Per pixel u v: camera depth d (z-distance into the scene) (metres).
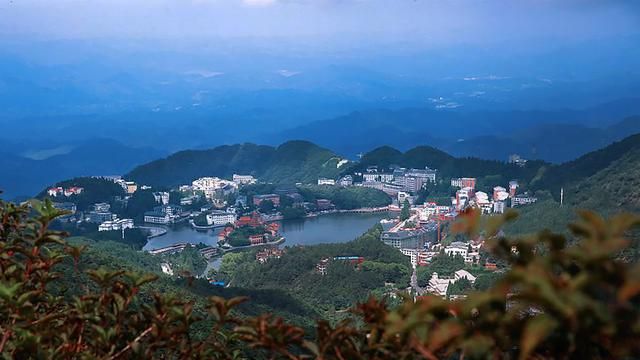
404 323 1.62
